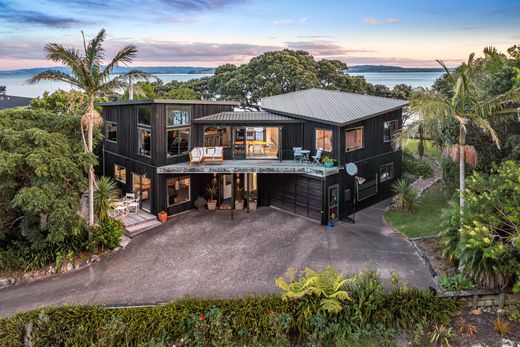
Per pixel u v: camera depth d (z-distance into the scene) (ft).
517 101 38.55
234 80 138.31
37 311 32.53
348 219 59.47
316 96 76.43
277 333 30.73
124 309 33.04
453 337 31.22
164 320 31.50
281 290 37.60
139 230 54.75
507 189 35.94
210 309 32.58
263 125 63.98
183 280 40.32
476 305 35.09
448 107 40.09
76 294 37.68
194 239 51.93
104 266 44.14
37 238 43.34
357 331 31.30
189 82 163.02
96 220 50.16
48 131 46.06
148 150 60.80
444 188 70.85
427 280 38.93
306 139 63.98
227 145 65.36
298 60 138.72
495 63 46.09
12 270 41.96
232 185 59.98
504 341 30.86
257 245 49.73
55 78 45.70
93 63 46.11
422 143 84.23
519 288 32.19
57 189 41.24
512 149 46.52
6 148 40.63
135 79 49.08
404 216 60.08
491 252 31.45
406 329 32.09
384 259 44.55
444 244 41.37
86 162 44.57
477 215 35.40
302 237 52.34
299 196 61.31
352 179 61.77
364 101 71.97
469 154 40.06
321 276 35.06
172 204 61.72
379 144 68.33
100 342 29.91
